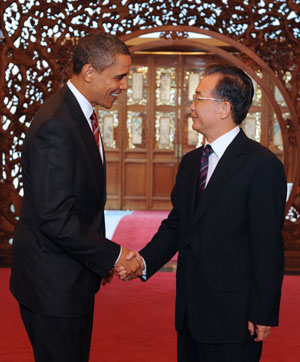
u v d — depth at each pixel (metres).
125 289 4.45
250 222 1.78
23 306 1.95
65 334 1.87
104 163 2.06
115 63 1.84
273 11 5.29
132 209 9.26
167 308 3.95
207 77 1.84
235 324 1.78
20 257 1.90
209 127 1.86
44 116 1.80
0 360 2.88
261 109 8.88
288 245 5.51
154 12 5.34
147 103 9.09
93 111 1.96
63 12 5.28
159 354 3.03
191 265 1.86
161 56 9.00
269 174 1.76
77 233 1.76
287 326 3.55
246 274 1.80
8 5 5.20
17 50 5.26
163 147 9.16
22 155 1.89
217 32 5.39
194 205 1.89
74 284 1.87
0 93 5.26
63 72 5.38
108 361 2.91
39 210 1.75
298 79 5.41
